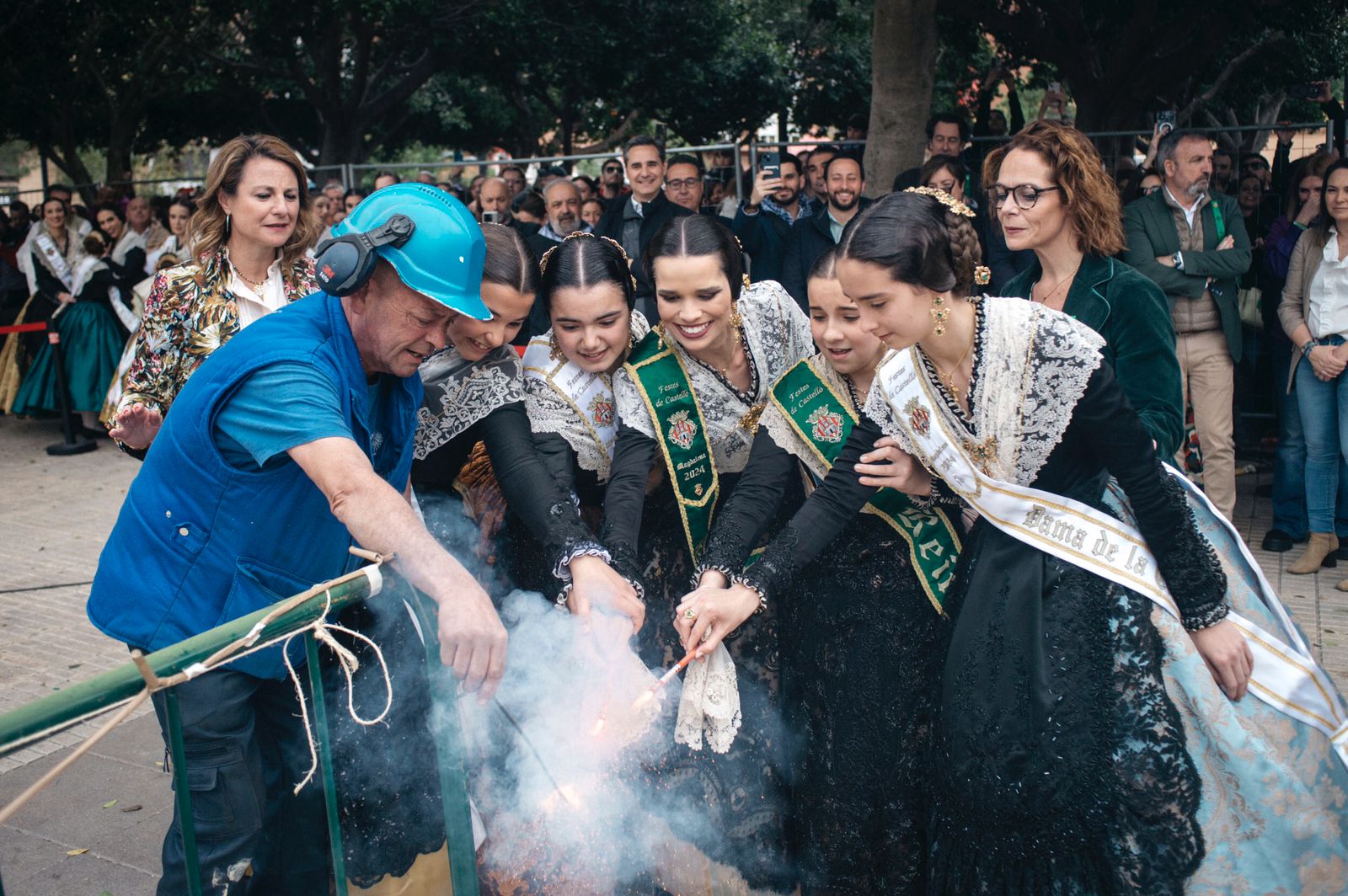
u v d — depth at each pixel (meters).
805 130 22.34
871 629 2.38
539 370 2.60
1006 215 2.68
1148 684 2.07
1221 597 2.13
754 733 2.58
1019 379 2.07
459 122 23.09
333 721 2.28
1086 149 2.62
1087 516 2.13
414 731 2.37
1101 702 2.06
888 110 8.00
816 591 2.46
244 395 1.85
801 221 6.13
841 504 2.37
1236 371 6.95
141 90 18.36
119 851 3.04
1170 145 5.03
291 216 2.97
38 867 2.96
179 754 1.53
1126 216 5.15
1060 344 2.04
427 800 2.39
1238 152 7.77
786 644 2.56
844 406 2.48
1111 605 2.10
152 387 2.96
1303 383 5.09
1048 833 2.07
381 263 1.87
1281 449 5.41
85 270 8.36
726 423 2.59
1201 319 5.05
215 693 1.97
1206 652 2.15
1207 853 2.06
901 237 1.97
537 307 3.83
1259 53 16.28
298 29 17.06
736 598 2.29
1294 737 2.16
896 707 2.36
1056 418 2.07
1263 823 2.07
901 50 7.88
